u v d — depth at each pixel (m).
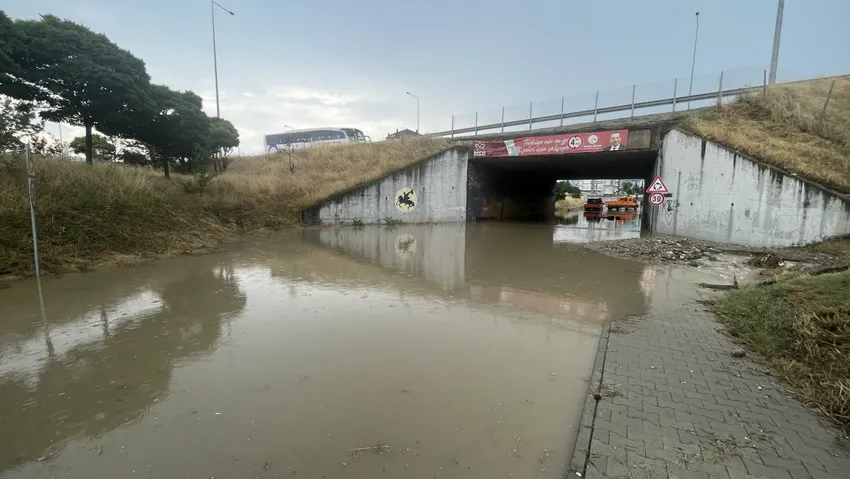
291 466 3.13
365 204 24.08
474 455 3.31
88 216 11.80
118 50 14.28
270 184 23.02
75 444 3.42
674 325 6.55
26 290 8.28
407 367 4.91
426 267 11.42
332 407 3.99
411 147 28.78
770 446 3.42
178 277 9.64
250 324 6.40
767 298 6.95
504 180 33.28
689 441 3.49
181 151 18.62
